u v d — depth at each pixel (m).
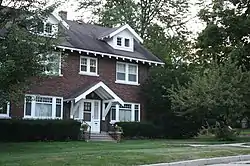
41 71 18.67
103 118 30.70
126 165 13.27
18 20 18.92
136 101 33.22
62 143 23.69
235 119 28.20
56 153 16.81
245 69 29.27
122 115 32.38
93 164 12.98
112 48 33.03
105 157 14.53
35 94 27.66
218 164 15.56
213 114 28.92
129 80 33.28
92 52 30.59
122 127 30.00
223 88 26.84
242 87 27.12
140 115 33.28
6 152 17.75
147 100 33.56
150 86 33.00
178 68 34.38
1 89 17.16
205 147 20.89
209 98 26.75
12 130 24.84
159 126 32.38
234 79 26.95
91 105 30.42
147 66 34.41
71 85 29.78
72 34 32.16
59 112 29.02
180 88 29.97
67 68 29.70
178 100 28.89
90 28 35.97
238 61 30.80
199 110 28.47
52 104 28.61
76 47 29.72
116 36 33.41
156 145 22.41
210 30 33.47
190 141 28.11
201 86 27.55
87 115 30.11
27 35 17.95
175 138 33.00
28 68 17.69
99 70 31.55
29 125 25.36
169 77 32.62
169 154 15.98
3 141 24.52
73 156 14.87
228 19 32.88
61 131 26.39
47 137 25.91
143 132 31.27
